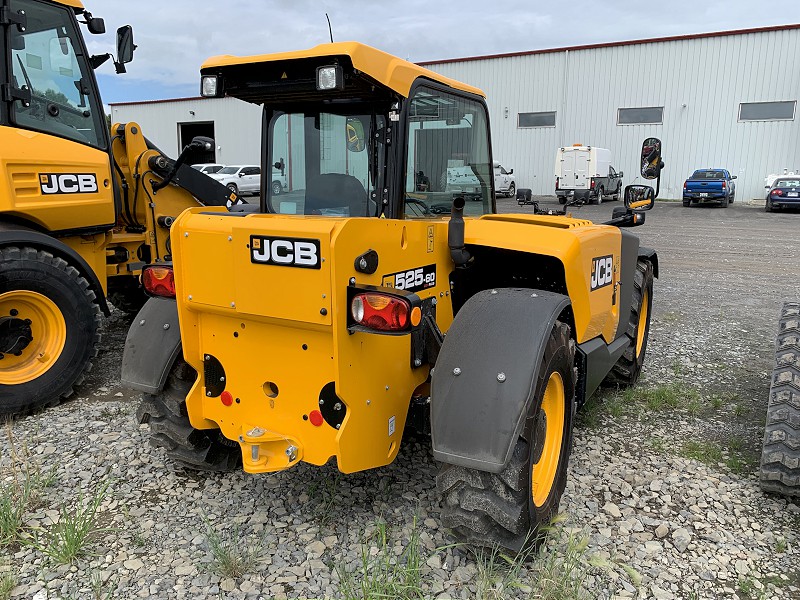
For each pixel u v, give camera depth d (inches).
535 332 100.3
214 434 130.2
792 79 992.2
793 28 974.4
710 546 112.4
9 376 169.2
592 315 136.6
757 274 410.9
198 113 1401.3
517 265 131.5
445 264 119.3
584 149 970.7
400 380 109.2
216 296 106.3
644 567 106.3
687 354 230.7
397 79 107.0
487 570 99.3
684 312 303.1
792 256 486.9
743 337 255.0
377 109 112.1
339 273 92.7
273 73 106.4
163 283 117.8
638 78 1084.5
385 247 100.8
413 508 122.0
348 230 93.0
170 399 125.2
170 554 109.0
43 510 122.5
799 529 117.6
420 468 137.9
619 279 158.2
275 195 125.5
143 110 1459.2
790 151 1017.5
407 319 88.9
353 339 97.3
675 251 511.8
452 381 98.2
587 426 163.5
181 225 107.8
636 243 172.4
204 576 103.0
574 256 121.0
